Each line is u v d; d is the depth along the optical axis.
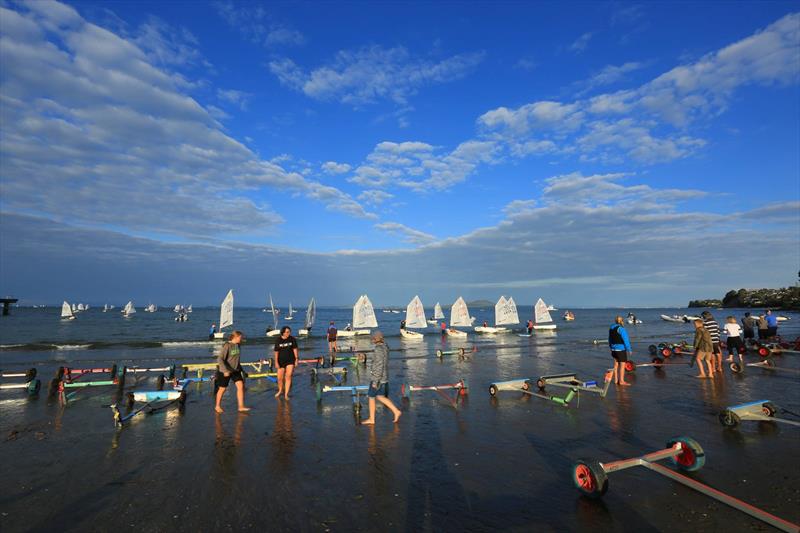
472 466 6.38
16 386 12.23
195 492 5.52
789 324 52.59
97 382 12.46
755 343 20.78
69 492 5.55
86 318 95.06
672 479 5.78
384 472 6.17
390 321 88.06
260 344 30.44
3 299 101.56
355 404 9.59
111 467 6.40
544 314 48.50
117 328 56.28
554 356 21.50
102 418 9.27
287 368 11.13
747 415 8.26
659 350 20.00
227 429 8.38
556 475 6.03
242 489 5.61
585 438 7.68
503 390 12.16
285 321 88.94
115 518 4.86
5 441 7.64
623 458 6.67
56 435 8.02
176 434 8.05
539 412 9.64
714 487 5.47
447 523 4.69
